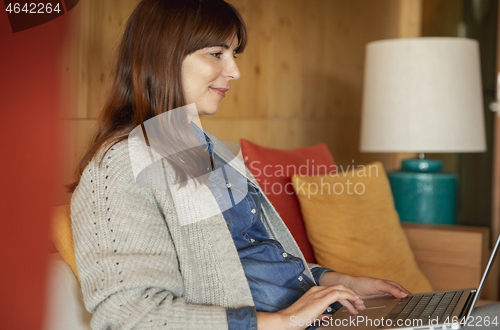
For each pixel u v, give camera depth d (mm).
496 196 3396
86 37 1290
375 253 1550
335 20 2951
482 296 2627
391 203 1729
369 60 2340
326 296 913
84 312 907
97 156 905
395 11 3762
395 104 2232
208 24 960
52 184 823
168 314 803
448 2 3498
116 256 809
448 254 1856
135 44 967
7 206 747
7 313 750
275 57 2410
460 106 2205
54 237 883
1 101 745
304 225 1551
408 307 978
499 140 3379
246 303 935
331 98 2955
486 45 3402
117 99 992
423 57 2193
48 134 814
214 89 1019
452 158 3553
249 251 1060
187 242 938
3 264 748
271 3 2371
